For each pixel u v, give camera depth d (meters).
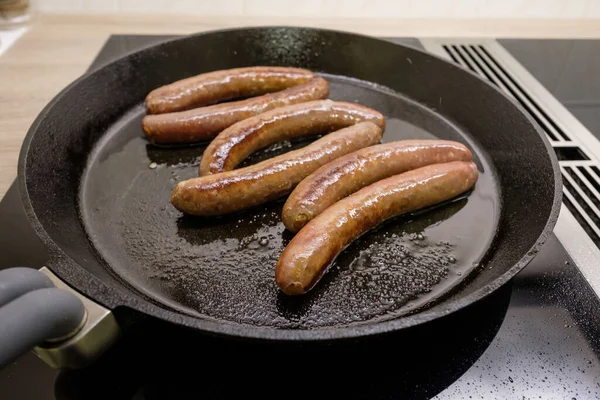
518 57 0.55
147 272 0.34
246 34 0.48
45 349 0.26
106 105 0.43
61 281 0.28
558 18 0.63
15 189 0.37
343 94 0.47
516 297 0.33
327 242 0.32
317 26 0.57
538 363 0.31
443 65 0.45
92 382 0.29
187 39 0.46
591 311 0.33
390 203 0.35
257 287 0.33
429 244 0.36
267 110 0.42
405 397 0.29
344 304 0.33
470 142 0.43
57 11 0.58
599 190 0.41
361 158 0.36
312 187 0.35
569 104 0.49
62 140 0.39
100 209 0.37
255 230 0.36
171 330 0.31
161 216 0.37
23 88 0.46
